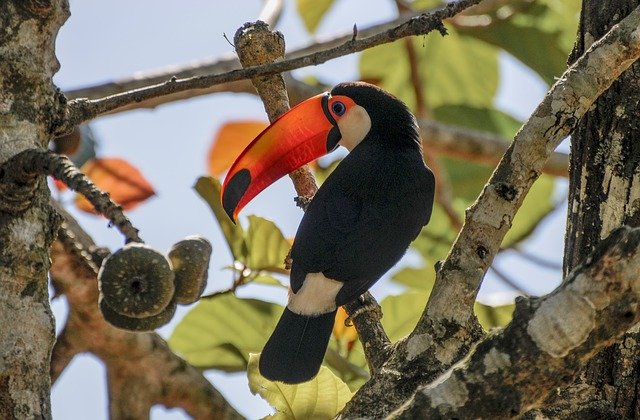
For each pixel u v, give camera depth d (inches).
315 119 425.4
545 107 285.7
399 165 411.5
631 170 307.6
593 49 286.8
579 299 234.4
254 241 401.4
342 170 408.5
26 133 270.8
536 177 285.6
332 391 331.9
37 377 257.6
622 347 294.8
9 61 271.9
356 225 388.2
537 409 292.0
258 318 437.7
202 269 243.9
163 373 386.9
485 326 420.5
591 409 293.0
